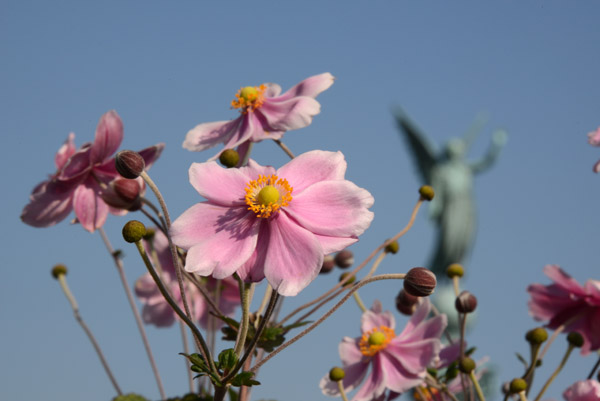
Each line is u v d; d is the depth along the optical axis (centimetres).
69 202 60
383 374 59
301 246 46
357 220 46
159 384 62
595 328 62
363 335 61
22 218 60
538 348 57
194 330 45
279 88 60
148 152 59
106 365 63
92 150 59
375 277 47
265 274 45
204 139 58
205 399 58
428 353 58
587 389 56
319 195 47
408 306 63
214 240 46
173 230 46
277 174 48
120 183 53
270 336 52
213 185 47
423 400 60
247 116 57
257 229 46
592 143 58
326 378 62
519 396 56
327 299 54
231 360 45
